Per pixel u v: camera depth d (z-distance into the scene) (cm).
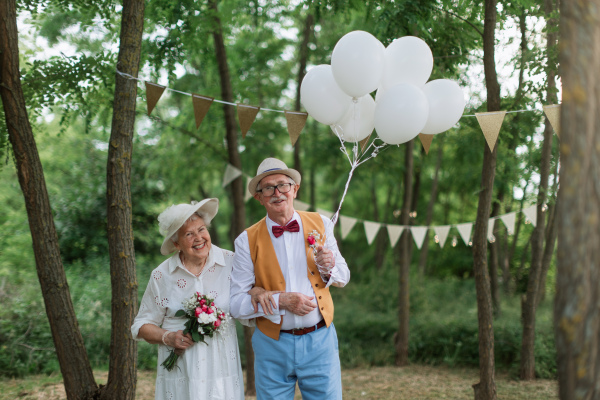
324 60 823
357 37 281
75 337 328
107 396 322
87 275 923
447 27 493
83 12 475
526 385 543
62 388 534
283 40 897
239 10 615
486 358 411
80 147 1065
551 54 422
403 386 577
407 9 429
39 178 321
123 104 328
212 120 740
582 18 154
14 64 313
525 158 629
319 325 286
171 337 271
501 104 525
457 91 301
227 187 1127
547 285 931
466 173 990
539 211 552
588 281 150
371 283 1041
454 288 1051
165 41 495
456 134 692
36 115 460
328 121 308
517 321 671
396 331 759
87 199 1011
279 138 1069
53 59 454
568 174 153
